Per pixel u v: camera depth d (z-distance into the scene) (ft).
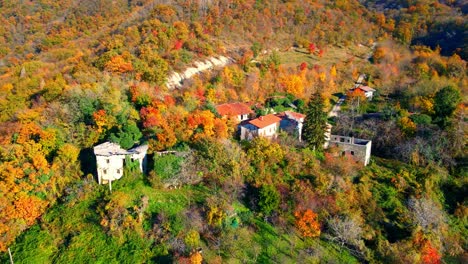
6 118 257.96
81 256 173.68
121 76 291.99
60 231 185.68
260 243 188.14
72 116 238.48
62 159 208.54
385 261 190.70
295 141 262.26
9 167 192.24
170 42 352.08
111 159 207.92
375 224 211.82
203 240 183.73
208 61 351.05
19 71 335.47
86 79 283.18
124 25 420.36
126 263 170.40
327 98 351.87
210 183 215.31
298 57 424.87
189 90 297.74
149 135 227.20
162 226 184.75
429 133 288.10
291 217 204.44
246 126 266.36
